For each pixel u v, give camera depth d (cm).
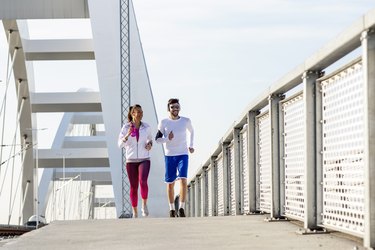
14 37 6719
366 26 587
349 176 684
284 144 1026
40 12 6016
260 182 1234
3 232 7262
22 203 8188
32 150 7838
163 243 748
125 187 5984
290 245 688
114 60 6284
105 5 6319
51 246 737
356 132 659
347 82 686
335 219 742
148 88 6147
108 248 706
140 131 1501
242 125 1497
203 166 2511
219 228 948
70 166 8156
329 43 693
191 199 3359
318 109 805
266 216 1178
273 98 1052
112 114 6203
